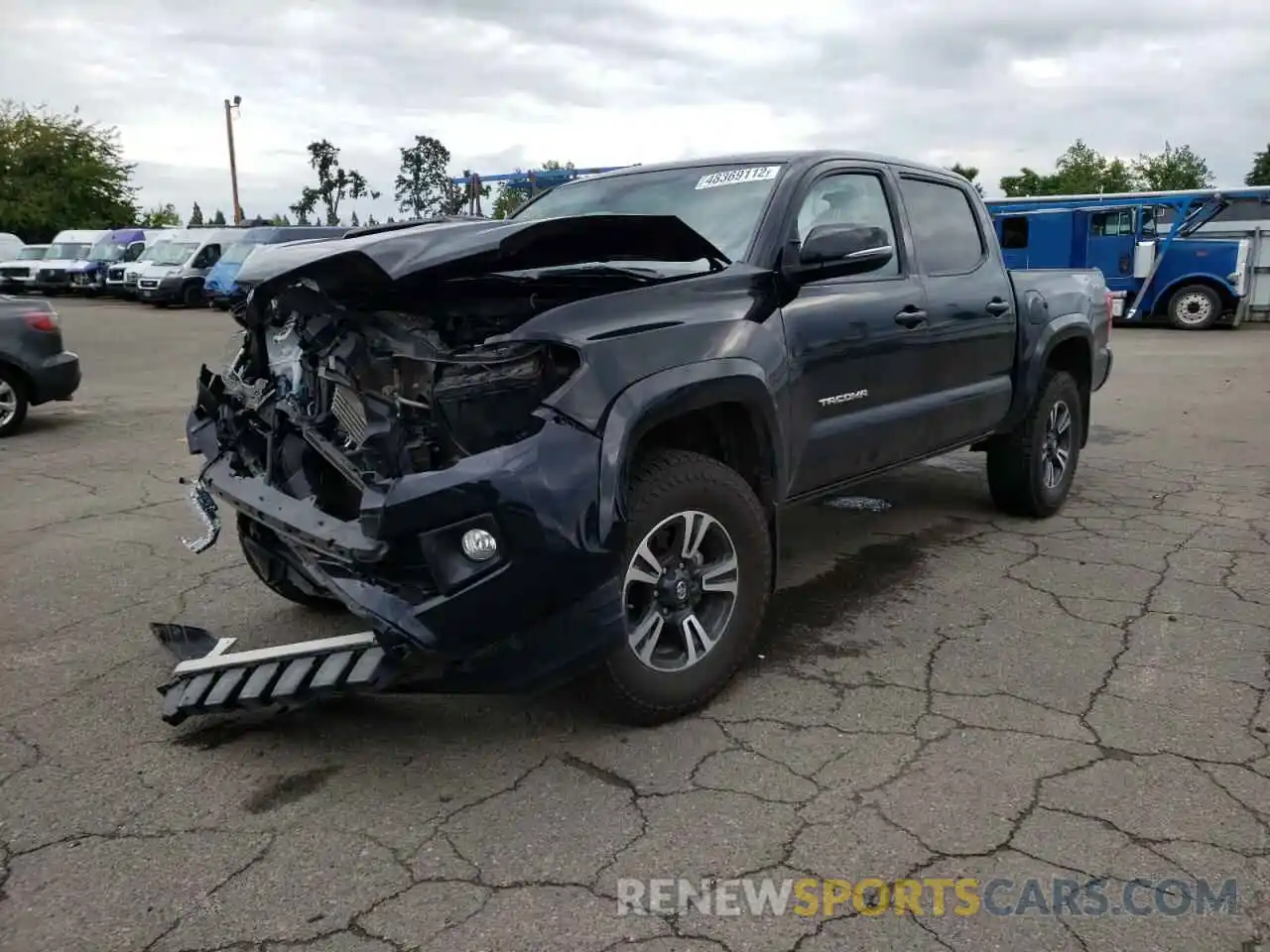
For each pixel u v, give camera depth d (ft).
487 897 8.38
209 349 55.83
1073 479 21.42
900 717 11.44
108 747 10.97
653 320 10.66
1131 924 7.98
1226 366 45.11
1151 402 35.12
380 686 9.67
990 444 19.24
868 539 18.47
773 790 9.93
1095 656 13.06
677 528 10.96
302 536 10.36
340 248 10.61
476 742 11.00
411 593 9.52
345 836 9.27
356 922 8.10
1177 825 9.27
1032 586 15.80
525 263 10.96
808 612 14.78
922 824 9.34
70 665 13.03
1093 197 67.31
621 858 8.89
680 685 11.17
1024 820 9.38
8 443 28.27
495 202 64.85
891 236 15.12
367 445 9.86
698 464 11.09
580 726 11.31
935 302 15.44
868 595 15.47
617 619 9.90
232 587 15.87
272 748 10.93
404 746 10.93
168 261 89.61
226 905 8.32
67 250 109.09
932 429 15.81
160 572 16.61
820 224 13.66
